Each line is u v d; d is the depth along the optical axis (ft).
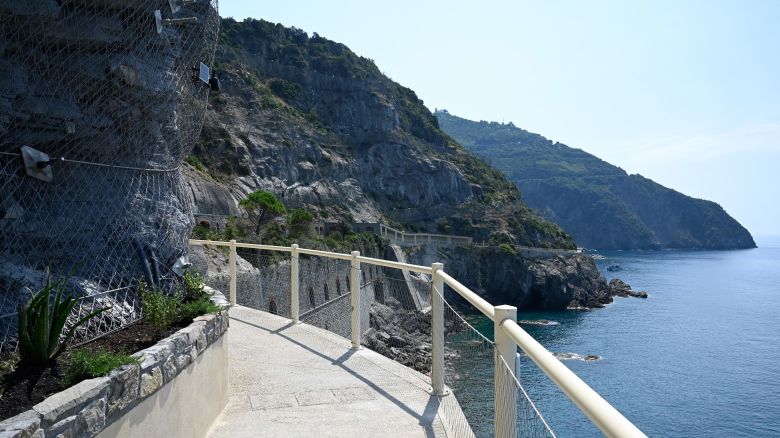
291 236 163.02
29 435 8.17
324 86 372.79
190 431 14.53
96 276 16.01
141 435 11.66
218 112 283.38
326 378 21.02
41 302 12.13
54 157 15.62
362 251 198.39
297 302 30.45
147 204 18.56
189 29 21.20
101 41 16.17
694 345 150.71
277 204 165.58
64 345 12.41
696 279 356.79
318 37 417.69
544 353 6.03
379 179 334.24
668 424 93.56
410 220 321.32
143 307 16.43
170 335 14.76
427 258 241.96
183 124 21.94
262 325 29.63
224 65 313.53
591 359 133.18
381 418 17.08
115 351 13.33
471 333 12.37
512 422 7.95
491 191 373.61
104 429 10.23
